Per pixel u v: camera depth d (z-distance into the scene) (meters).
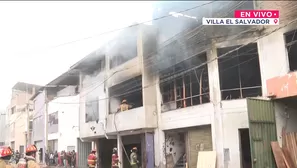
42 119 35.44
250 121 10.46
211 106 13.45
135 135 19.20
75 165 26.97
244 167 12.38
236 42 12.89
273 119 11.16
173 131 15.76
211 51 13.47
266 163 10.62
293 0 10.74
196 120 14.18
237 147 12.45
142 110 16.75
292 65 11.04
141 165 18.25
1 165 5.77
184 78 15.49
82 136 23.84
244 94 13.41
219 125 12.95
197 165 13.61
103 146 23.72
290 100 11.59
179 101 15.86
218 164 12.81
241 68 13.26
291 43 11.00
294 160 10.59
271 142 10.81
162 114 16.50
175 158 15.97
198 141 14.22
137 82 18.84
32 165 5.77
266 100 11.14
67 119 29.62
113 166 15.79
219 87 13.18
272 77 11.52
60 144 30.39
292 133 10.83
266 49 11.83
